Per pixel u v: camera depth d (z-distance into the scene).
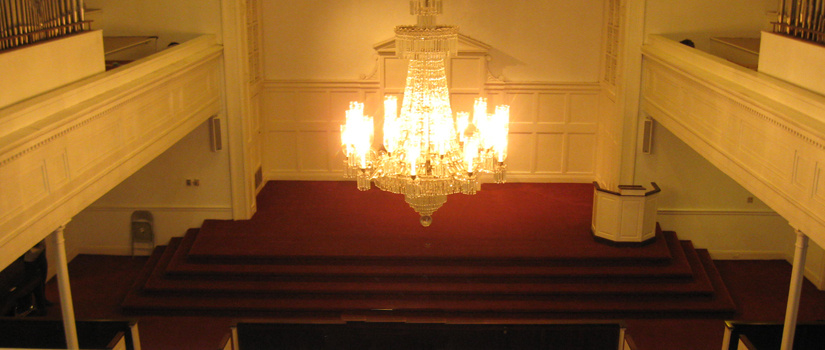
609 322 7.55
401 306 9.20
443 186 6.41
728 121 7.29
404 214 11.23
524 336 7.62
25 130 5.33
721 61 7.65
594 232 10.25
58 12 6.14
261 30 11.95
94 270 10.55
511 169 12.73
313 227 10.72
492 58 12.07
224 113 10.62
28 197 5.42
